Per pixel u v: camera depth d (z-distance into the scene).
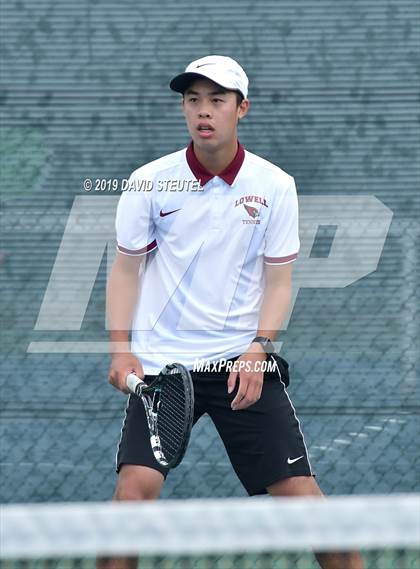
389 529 9.09
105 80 18.98
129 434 12.27
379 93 19.03
